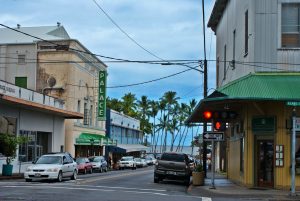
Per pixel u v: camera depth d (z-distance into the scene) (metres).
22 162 40.72
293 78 22.25
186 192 22.27
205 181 29.02
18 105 38.69
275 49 22.53
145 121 113.19
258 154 23.09
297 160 21.80
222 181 29.19
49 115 46.97
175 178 29.25
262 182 22.91
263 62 22.53
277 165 21.95
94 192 20.00
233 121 27.84
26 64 54.16
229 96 21.22
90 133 60.09
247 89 21.59
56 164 29.11
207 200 17.84
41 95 43.91
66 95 53.12
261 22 22.70
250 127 23.17
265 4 22.75
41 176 28.16
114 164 63.25
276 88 21.48
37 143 45.03
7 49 54.66
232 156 29.48
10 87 37.50
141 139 107.75
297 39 22.55
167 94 116.38
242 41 25.28
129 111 104.44
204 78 31.53
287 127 21.83
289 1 22.66
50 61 53.56
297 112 21.91
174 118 117.81
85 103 58.97
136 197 18.23
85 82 58.25
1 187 21.81
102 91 61.28
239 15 26.38
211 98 21.78
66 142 53.44
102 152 67.69
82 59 56.78
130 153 90.62
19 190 20.11
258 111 22.78
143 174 42.12
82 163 43.56
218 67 36.75
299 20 22.62
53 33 58.94
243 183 24.03
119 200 16.86
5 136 34.38
